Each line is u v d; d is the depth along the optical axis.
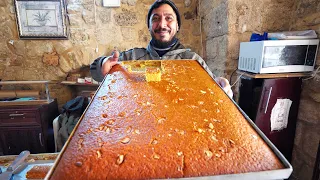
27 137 1.59
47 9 1.66
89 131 0.29
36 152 1.63
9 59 1.77
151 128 0.30
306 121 1.17
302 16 1.16
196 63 0.66
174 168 0.24
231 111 0.35
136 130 0.29
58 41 1.76
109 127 0.30
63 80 1.89
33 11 1.65
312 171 1.14
